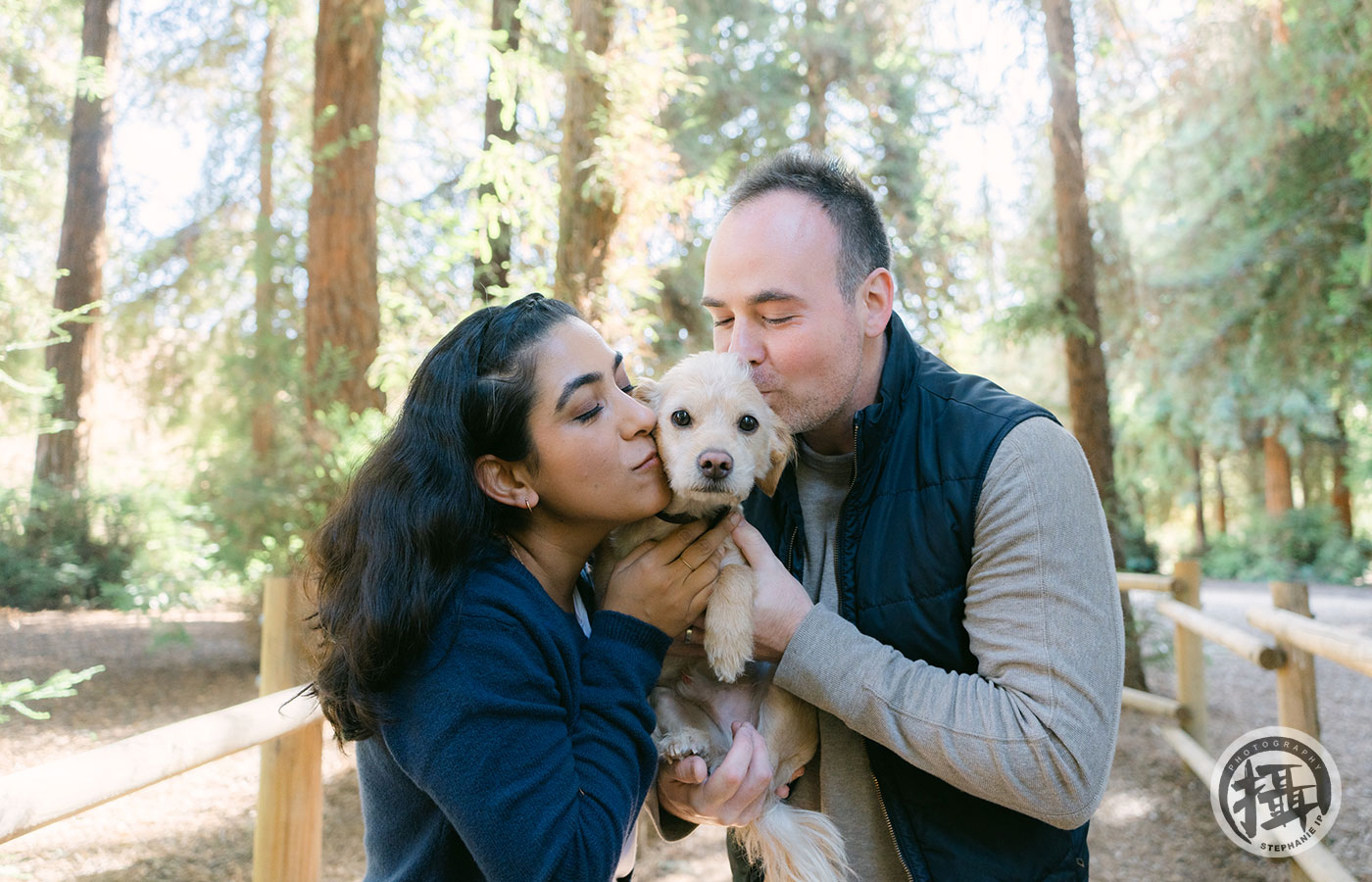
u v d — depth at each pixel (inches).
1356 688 325.1
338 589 56.7
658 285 245.6
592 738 56.6
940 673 63.0
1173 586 253.3
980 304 446.3
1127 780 242.2
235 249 419.5
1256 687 342.0
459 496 56.7
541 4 269.9
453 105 451.8
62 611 406.0
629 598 63.9
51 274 439.5
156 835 194.5
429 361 61.2
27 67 433.7
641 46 241.9
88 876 173.6
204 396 413.1
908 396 72.1
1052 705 59.1
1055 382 490.0
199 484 304.7
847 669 63.8
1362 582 709.3
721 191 248.8
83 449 434.9
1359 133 378.0
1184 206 531.2
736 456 70.5
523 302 63.5
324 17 304.8
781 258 71.4
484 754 50.2
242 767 240.4
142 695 292.0
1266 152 464.4
